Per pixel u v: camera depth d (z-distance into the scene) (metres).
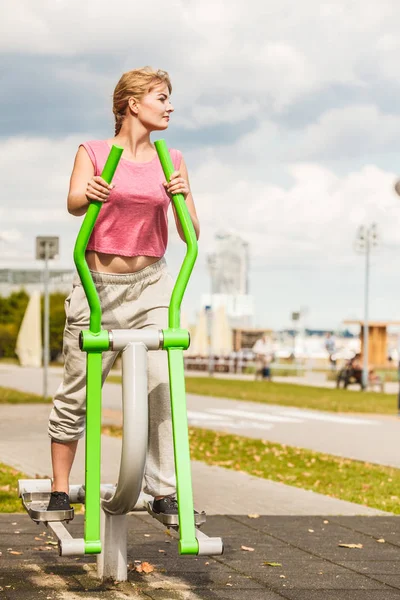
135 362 4.47
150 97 4.94
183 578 5.64
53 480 5.17
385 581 5.77
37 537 6.78
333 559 6.38
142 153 5.01
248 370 49.81
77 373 5.11
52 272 67.94
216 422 18.88
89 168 4.93
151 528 7.31
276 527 7.60
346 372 36.59
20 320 68.06
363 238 37.09
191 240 4.61
